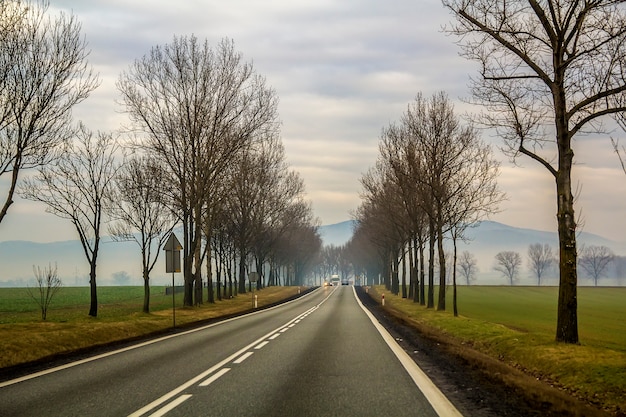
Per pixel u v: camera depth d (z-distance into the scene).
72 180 27.17
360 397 8.31
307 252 123.50
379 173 52.75
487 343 17.39
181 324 26.12
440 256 37.06
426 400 8.05
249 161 58.50
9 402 8.12
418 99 38.44
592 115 13.98
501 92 15.94
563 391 10.02
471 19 15.55
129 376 10.50
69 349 16.02
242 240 62.28
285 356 13.45
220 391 8.86
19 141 19.02
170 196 36.34
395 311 38.41
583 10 13.64
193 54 38.44
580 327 41.56
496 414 7.16
